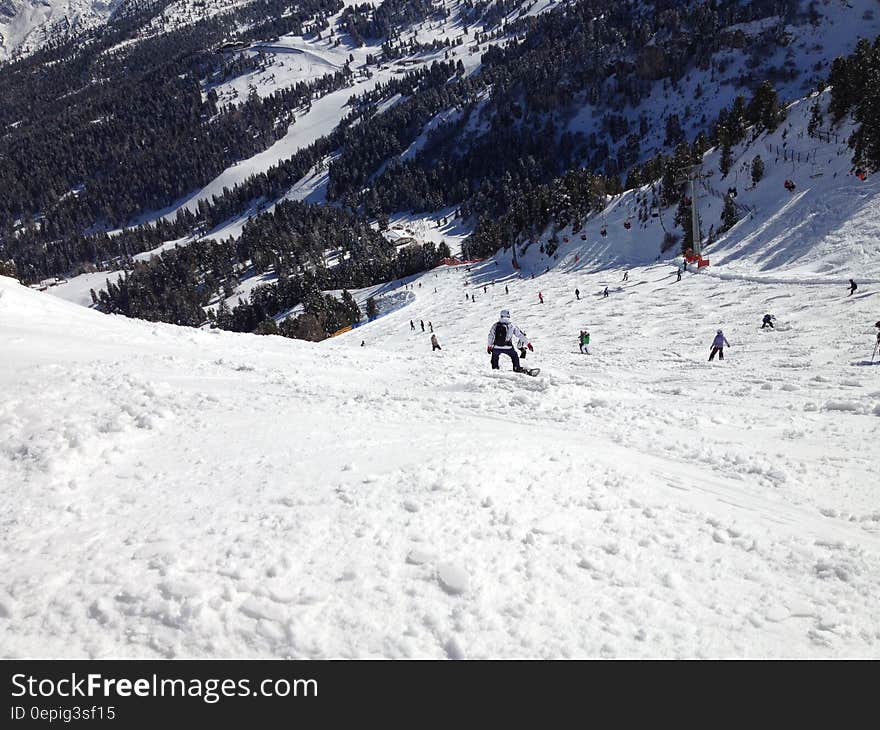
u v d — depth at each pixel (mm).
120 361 9742
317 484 4027
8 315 13711
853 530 4066
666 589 2986
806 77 153000
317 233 178625
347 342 61250
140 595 2709
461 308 64812
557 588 2910
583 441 6215
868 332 22812
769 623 2777
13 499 3908
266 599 2676
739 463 5660
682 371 18625
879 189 43562
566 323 42406
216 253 186500
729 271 46344
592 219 79562
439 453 4730
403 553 3113
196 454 4867
